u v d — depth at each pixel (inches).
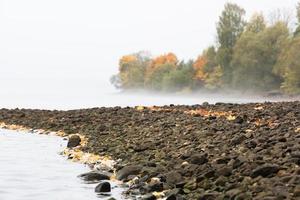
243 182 458.6
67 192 537.6
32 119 1509.6
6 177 630.5
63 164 737.6
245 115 1026.7
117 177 610.5
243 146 660.7
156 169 584.4
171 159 648.4
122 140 922.1
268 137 693.9
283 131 745.0
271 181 446.9
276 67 4264.3
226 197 427.2
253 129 824.9
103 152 820.0
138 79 7332.7
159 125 1058.7
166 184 519.5
